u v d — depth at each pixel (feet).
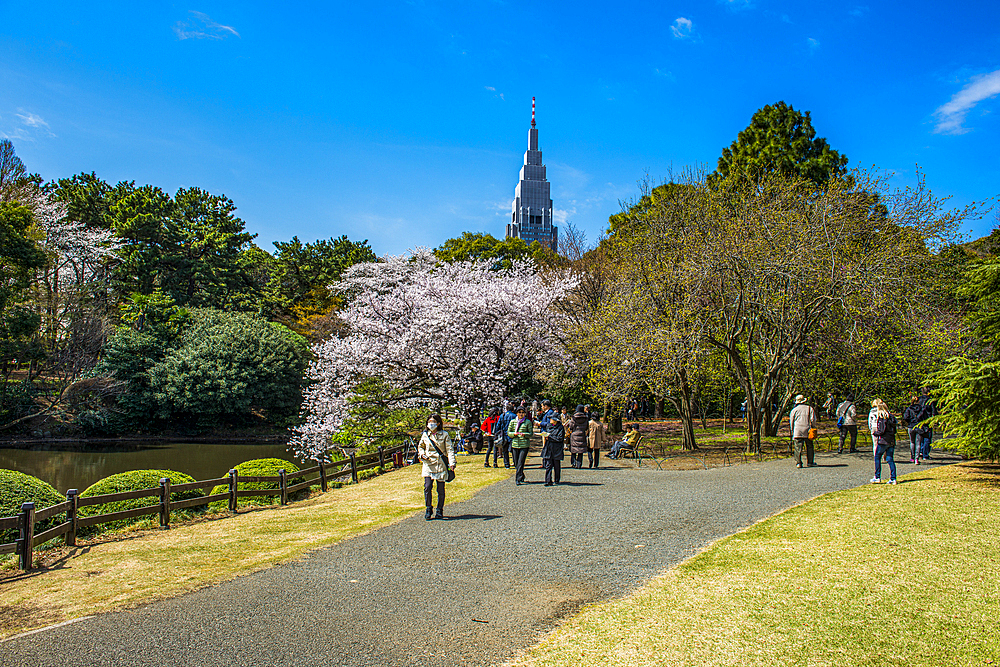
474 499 37.91
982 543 23.32
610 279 75.10
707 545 25.09
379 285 126.11
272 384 129.39
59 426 116.57
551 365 75.00
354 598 20.29
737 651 15.44
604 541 26.45
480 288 74.69
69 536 28.55
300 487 43.70
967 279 38.32
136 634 17.58
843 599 18.43
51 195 142.41
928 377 37.58
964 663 14.40
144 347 125.80
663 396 64.49
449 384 71.61
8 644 17.07
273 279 174.19
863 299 53.36
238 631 17.66
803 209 59.36
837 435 67.97
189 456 106.93
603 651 15.74
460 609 19.04
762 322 59.31
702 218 60.64
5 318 101.50
